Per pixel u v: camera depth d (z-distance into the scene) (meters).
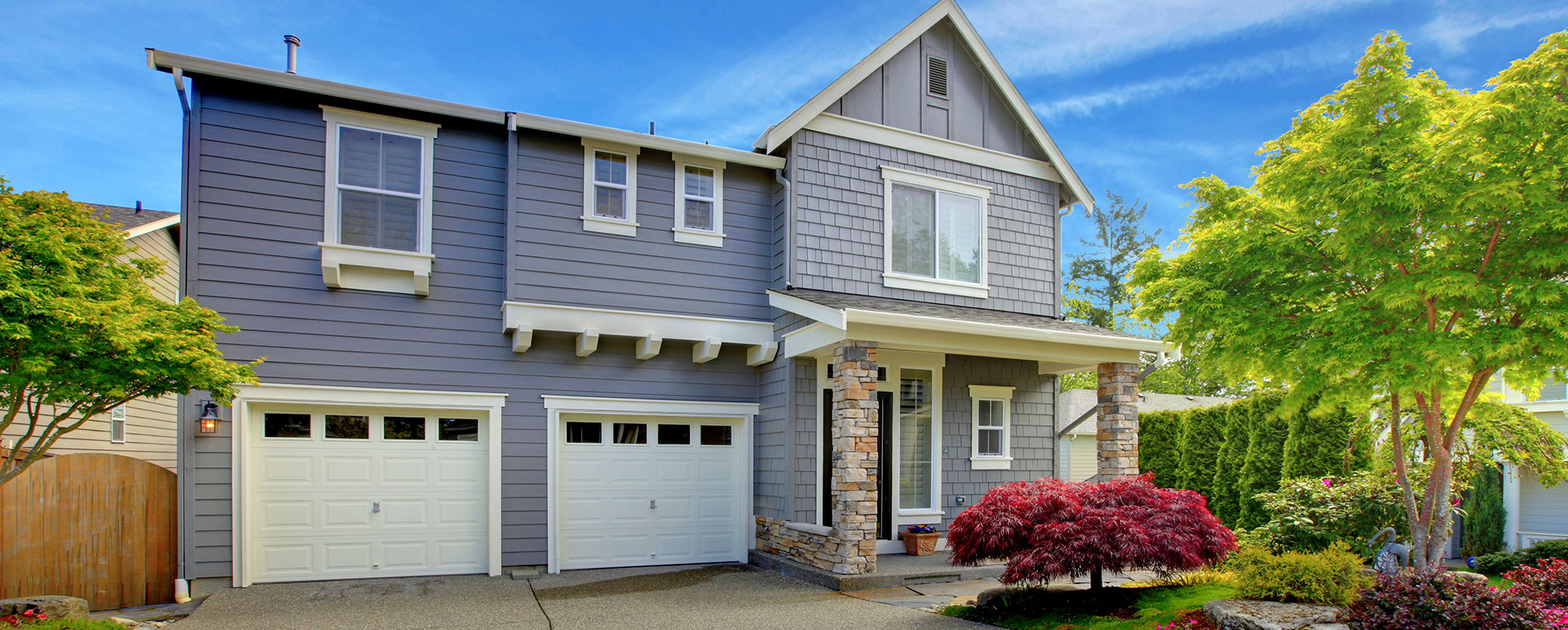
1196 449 15.70
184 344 7.34
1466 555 14.23
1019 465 12.94
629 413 11.27
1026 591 8.41
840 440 9.73
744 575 10.53
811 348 10.38
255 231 9.55
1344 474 11.99
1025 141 13.45
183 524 9.16
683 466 11.60
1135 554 7.29
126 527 8.98
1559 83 6.84
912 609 8.38
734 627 7.57
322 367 9.72
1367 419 11.59
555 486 10.69
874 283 11.84
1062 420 20.27
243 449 9.44
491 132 10.80
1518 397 14.65
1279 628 6.22
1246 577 7.41
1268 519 13.50
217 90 9.55
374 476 10.08
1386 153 7.20
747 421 11.88
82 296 6.89
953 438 12.42
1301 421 12.94
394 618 7.96
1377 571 7.95
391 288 10.12
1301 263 8.26
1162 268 9.23
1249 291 8.53
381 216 10.12
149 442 15.23
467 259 10.51
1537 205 6.68
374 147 10.19
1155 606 7.70
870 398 9.70
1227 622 6.62
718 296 11.58
